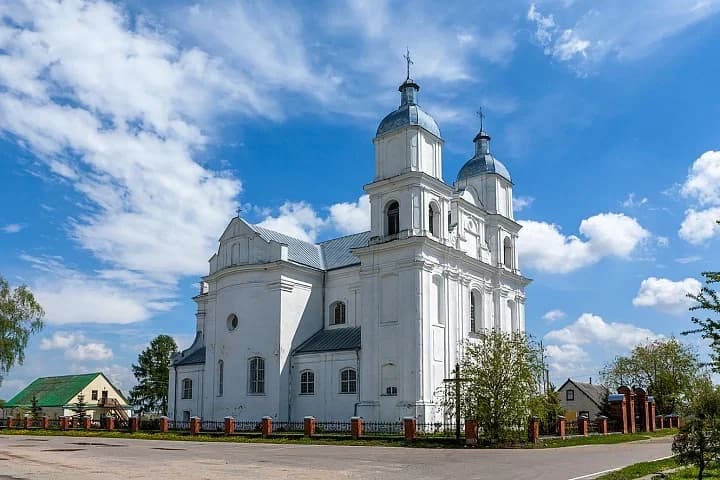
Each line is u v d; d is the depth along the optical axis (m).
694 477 19.27
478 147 57.56
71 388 91.50
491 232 54.31
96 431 50.47
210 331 52.59
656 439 42.78
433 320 44.75
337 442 35.34
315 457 26.47
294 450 30.45
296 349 49.06
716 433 17.48
